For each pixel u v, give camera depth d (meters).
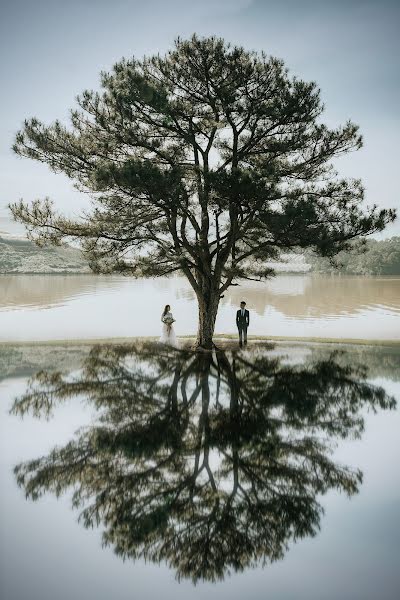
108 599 4.30
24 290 63.22
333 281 102.44
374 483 6.77
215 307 19.34
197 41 16.42
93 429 9.01
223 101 16.77
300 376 13.86
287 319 32.84
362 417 9.88
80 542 5.25
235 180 15.71
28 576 4.65
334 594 4.37
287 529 5.56
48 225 18.36
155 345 19.81
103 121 16.44
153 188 15.71
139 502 6.19
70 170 18.31
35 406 10.55
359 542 5.29
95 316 33.88
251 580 4.58
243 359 16.61
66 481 6.75
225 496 6.34
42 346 19.44
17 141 17.53
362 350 18.61
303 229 17.00
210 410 10.32
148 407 10.55
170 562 4.92
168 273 19.17
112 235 18.77
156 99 15.76
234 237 18.47
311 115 17.69
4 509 5.97
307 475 7.01
